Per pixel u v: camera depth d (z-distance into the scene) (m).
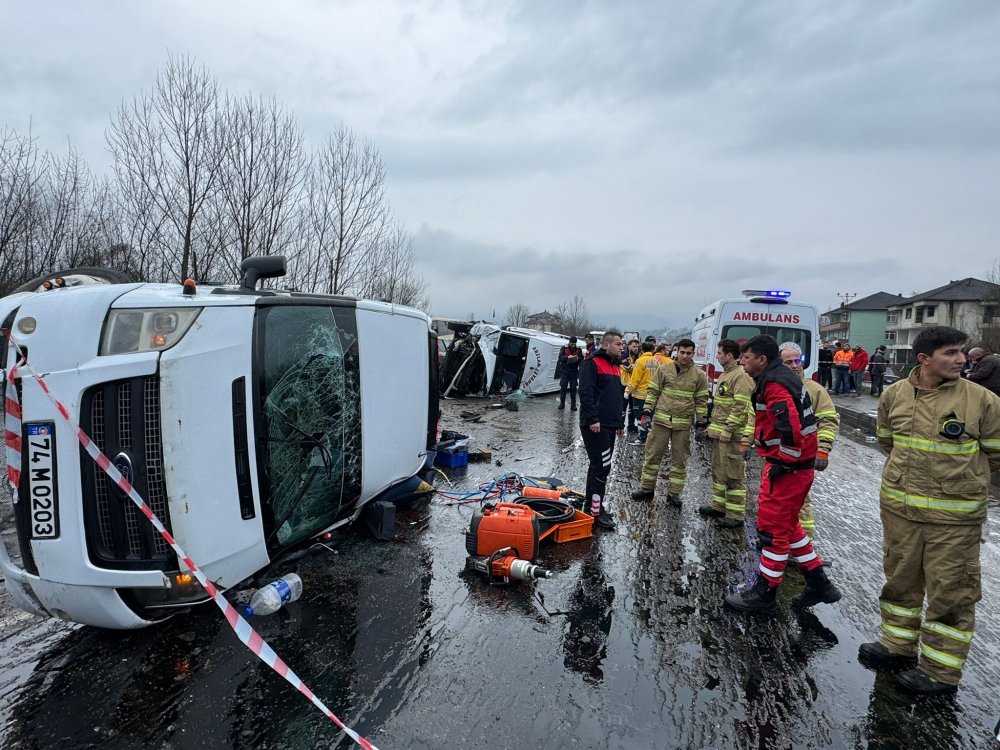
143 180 12.58
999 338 40.56
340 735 2.69
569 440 10.57
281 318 3.80
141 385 3.09
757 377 4.12
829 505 7.05
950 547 3.13
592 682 3.18
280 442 3.74
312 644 3.44
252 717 2.79
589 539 5.39
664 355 10.64
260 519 3.58
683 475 6.54
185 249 12.53
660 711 2.95
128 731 2.68
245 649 3.34
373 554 4.82
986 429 3.09
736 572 4.73
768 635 3.76
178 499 3.14
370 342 4.79
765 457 4.04
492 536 4.52
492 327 17.28
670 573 4.67
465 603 4.04
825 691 3.18
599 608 4.04
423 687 3.07
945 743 2.80
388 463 5.11
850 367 21.19
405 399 5.41
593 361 5.59
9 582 3.24
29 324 3.05
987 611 4.30
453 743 2.67
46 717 2.76
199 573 2.99
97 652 3.29
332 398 4.29
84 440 2.90
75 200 13.98
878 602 4.32
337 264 15.94
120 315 3.13
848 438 12.69
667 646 3.58
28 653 3.29
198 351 3.23
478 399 16.47
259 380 3.56
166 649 3.33
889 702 3.11
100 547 3.10
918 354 3.27
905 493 3.30
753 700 3.08
